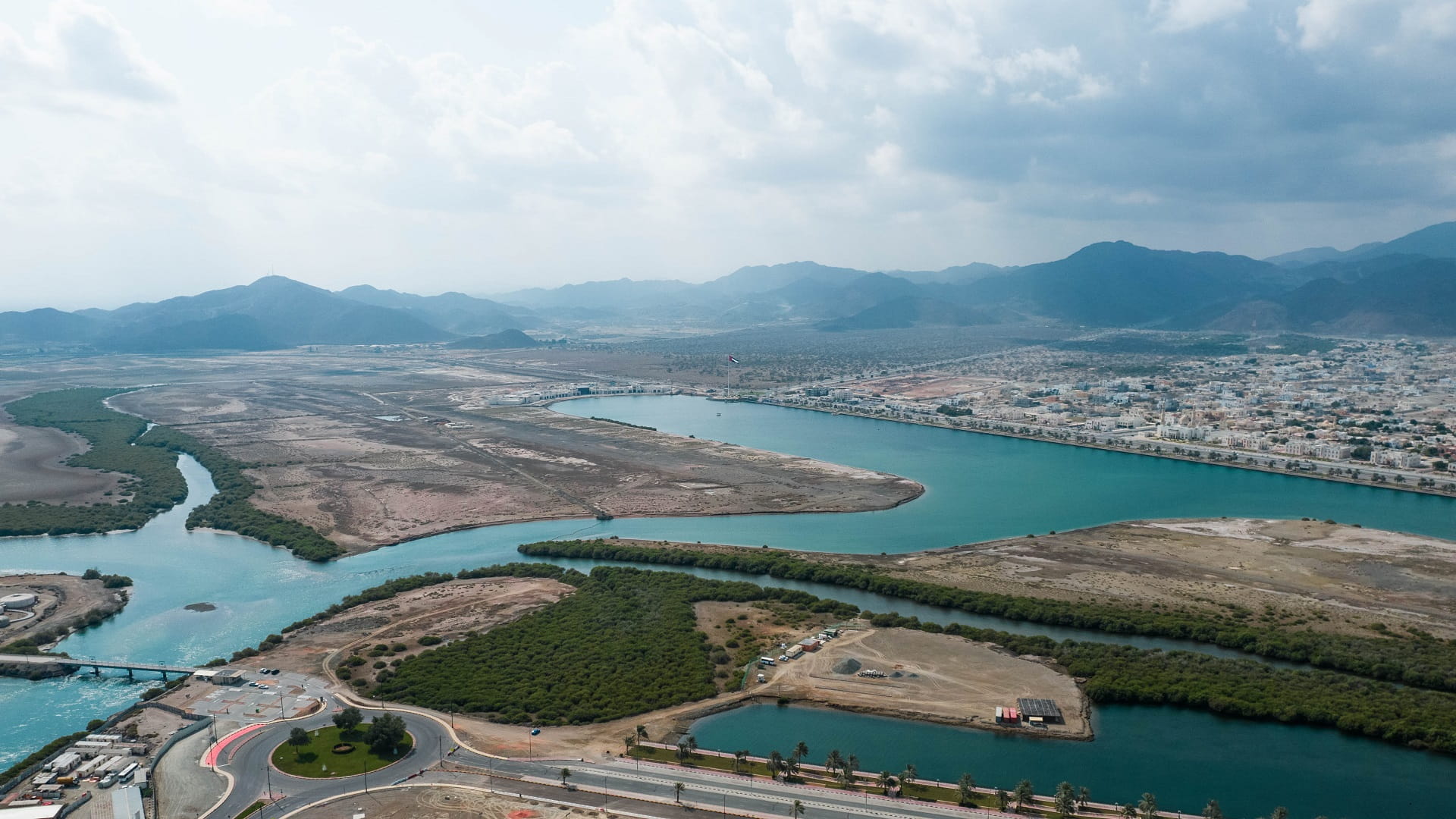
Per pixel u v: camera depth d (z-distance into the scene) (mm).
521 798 166750
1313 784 171125
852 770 170625
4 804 165625
